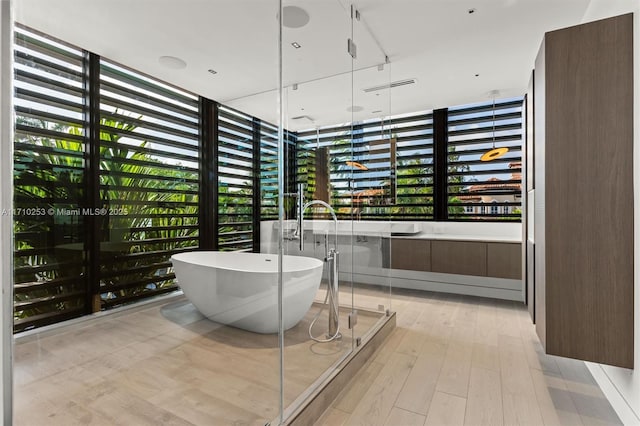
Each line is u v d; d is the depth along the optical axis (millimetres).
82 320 1404
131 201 1772
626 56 1673
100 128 1586
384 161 3459
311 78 2727
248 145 2342
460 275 4219
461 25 2486
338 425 1706
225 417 1513
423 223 4570
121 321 1574
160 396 1545
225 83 2275
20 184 1191
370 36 2615
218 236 2385
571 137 1790
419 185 4633
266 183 2246
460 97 3988
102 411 1396
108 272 1562
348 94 3020
